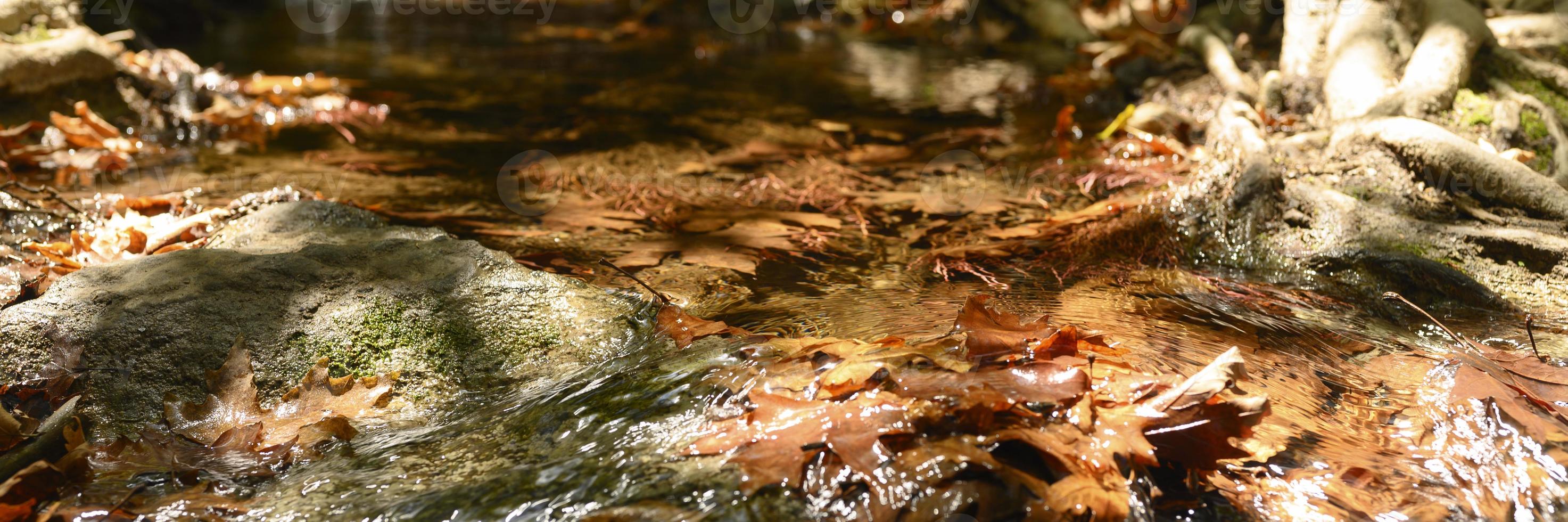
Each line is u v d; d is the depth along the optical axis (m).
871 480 1.48
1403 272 2.74
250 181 3.79
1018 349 1.85
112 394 1.98
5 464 1.76
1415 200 3.16
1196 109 4.86
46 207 3.30
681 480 1.54
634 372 1.95
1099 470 1.51
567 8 10.25
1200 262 2.96
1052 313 2.34
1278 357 2.14
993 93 5.79
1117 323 2.26
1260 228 3.02
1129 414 1.65
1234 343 2.19
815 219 3.34
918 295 2.52
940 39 8.00
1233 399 1.67
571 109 5.26
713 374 1.87
